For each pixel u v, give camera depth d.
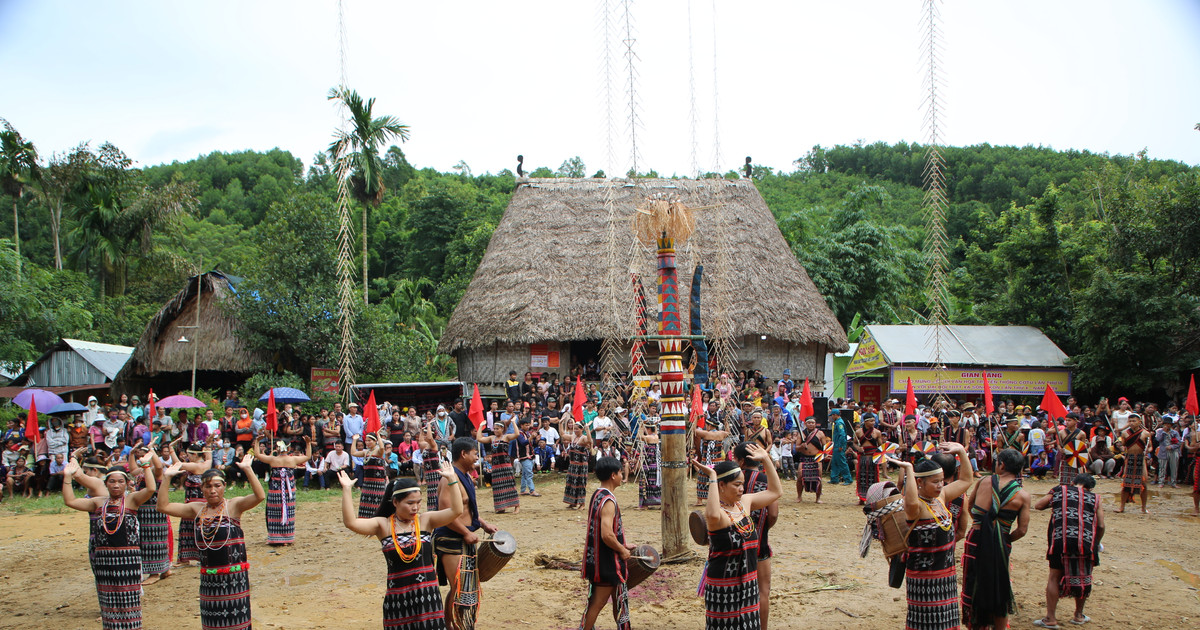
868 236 35.19
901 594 7.97
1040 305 27.30
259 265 25.31
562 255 22.28
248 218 62.53
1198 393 22.61
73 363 27.31
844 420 18.19
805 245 37.22
